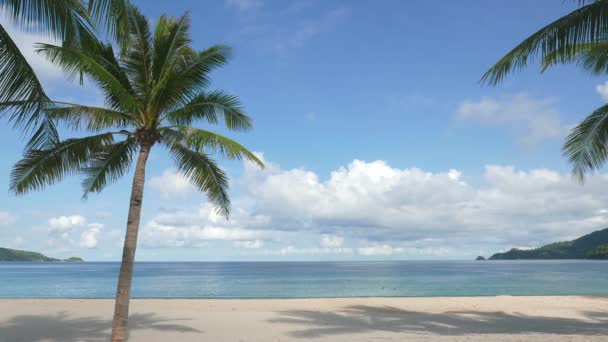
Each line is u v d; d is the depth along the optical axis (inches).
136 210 373.7
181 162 447.2
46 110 246.7
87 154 403.2
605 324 580.7
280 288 1755.7
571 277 2495.1
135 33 405.4
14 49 217.8
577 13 323.9
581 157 456.4
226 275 3284.9
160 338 475.8
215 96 422.6
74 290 1649.9
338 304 853.2
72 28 223.1
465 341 438.0
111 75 355.3
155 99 399.2
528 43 358.0
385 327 561.3
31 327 551.2
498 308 784.3
